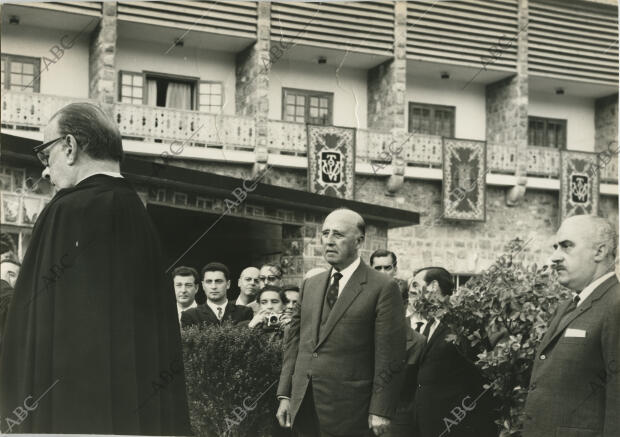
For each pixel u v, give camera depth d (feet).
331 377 17.58
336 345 17.72
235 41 62.28
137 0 57.72
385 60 66.74
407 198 67.31
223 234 50.78
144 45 61.82
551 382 15.23
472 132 72.33
